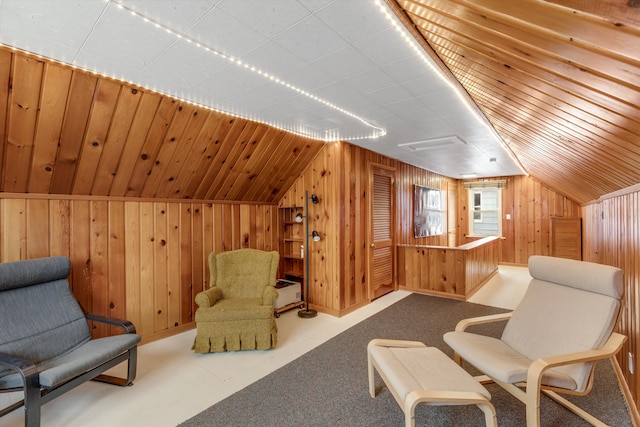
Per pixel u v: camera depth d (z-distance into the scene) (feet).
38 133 7.00
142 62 6.23
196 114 8.90
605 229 11.69
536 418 5.11
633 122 4.14
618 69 2.97
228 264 11.20
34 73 6.15
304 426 6.04
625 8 1.98
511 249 23.79
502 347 7.07
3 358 5.72
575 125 5.70
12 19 4.76
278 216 14.89
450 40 4.91
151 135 8.59
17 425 6.23
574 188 15.07
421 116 9.50
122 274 9.69
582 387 5.52
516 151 13.96
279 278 14.80
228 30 5.13
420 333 10.68
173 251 10.93
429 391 4.85
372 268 14.64
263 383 7.59
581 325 6.24
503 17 3.18
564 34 2.86
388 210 16.44
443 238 23.54
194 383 7.62
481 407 4.89
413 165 19.07
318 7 4.55
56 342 7.09
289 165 13.09
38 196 8.06
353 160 13.58
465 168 20.08
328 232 13.06
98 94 7.07
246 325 9.32
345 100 8.29
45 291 7.48
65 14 4.66
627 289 7.73
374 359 6.42
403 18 4.81
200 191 11.46
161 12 4.65
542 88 4.73
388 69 6.52
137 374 8.08
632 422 6.00
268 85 7.30
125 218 9.76
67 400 6.93
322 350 9.41
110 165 8.62
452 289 15.17
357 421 6.18
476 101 8.33
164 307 10.66
